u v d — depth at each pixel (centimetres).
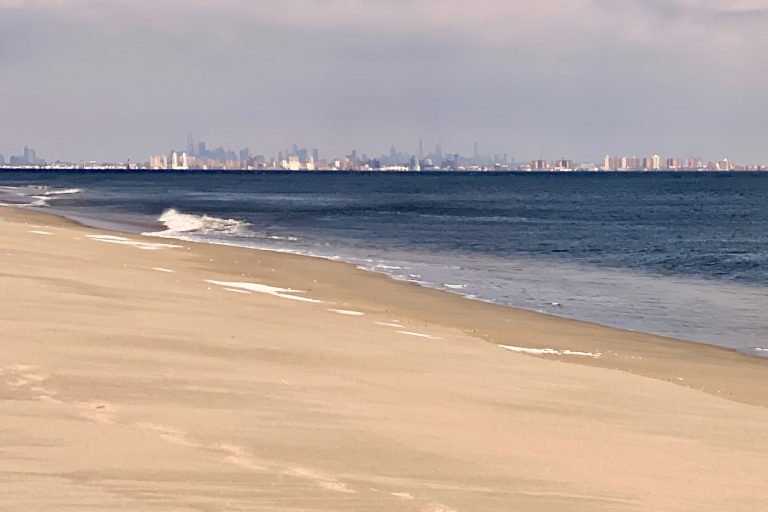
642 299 3488
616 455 1131
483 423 1233
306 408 1194
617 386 1656
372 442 1053
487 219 9550
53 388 1173
